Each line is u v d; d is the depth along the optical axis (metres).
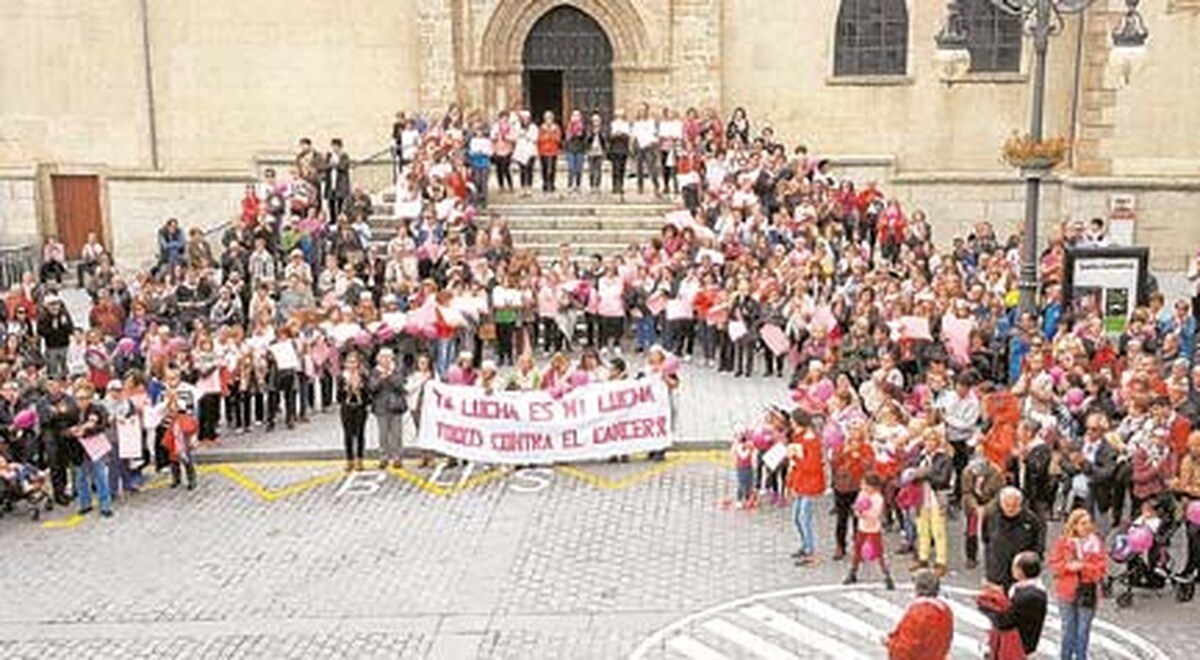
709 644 16.23
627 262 28.36
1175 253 36.19
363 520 20.59
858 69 38.22
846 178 37.69
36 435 21.53
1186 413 19.47
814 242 28.47
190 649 16.52
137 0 39.16
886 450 18.33
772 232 29.30
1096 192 36.16
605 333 28.16
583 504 21.02
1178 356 21.86
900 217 31.62
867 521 17.50
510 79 38.72
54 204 40.22
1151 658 15.71
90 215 40.31
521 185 34.78
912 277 26.34
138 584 18.47
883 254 31.56
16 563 19.28
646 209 32.94
